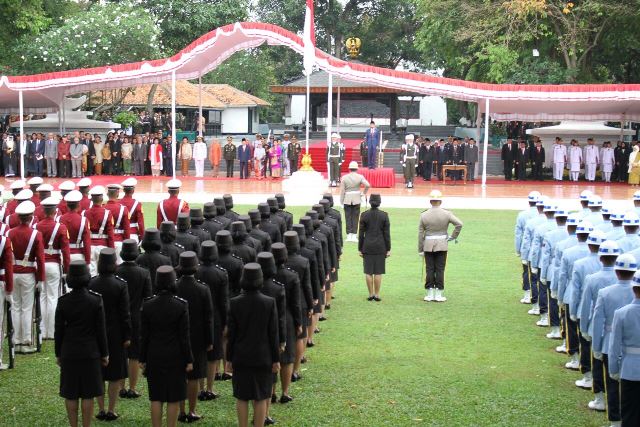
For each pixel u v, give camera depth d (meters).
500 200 31.08
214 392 11.23
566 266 12.30
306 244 12.80
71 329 9.38
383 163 45.06
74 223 13.61
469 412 10.34
